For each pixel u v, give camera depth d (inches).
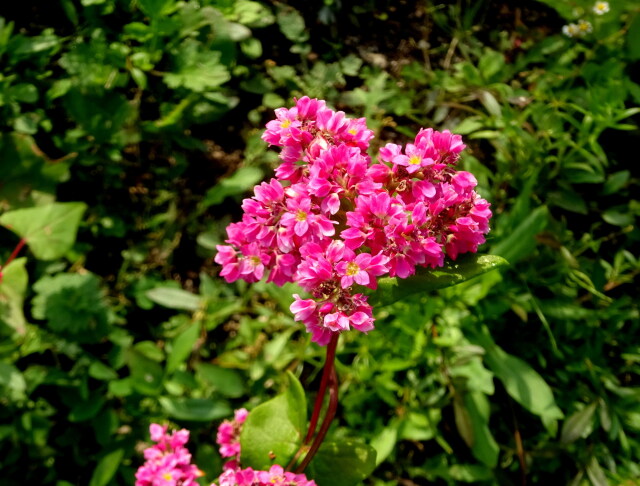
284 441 4.7
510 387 6.1
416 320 5.9
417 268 4.2
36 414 5.9
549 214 6.7
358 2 8.4
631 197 7.6
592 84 7.6
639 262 6.8
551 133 7.1
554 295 6.8
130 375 6.5
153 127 6.9
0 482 5.8
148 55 6.9
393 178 4.0
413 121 7.8
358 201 3.8
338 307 3.7
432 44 8.4
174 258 7.1
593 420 6.3
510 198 7.3
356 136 4.1
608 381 6.3
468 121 7.3
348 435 6.2
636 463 6.3
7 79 6.5
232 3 7.3
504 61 8.1
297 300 3.8
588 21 7.9
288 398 4.7
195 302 6.4
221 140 7.6
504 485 6.1
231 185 6.6
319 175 3.9
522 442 6.5
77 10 7.4
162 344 6.7
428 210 3.9
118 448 5.9
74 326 5.8
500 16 8.7
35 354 6.4
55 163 5.9
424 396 6.1
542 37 8.4
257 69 7.8
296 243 4.0
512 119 7.1
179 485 4.6
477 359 6.0
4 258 6.3
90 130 6.6
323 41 8.2
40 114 6.8
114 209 7.0
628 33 7.6
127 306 6.8
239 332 6.7
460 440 6.4
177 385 5.9
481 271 4.1
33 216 5.7
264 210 4.0
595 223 7.3
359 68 8.1
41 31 7.4
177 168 7.2
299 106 4.1
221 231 7.0
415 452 6.5
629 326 6.9
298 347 6.5
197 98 7.0
